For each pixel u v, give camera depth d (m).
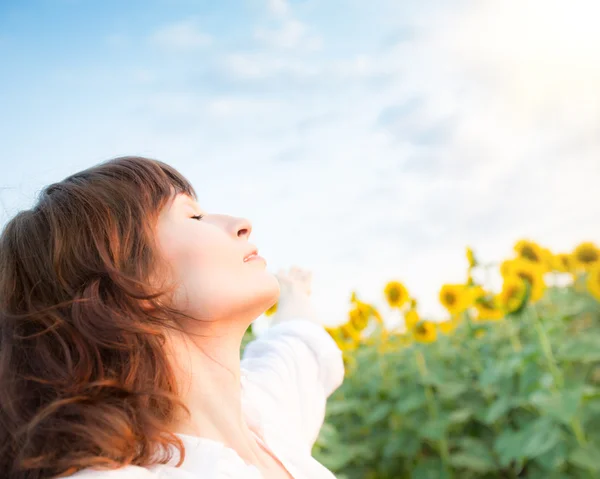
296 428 1.21
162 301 0.91
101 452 0.78
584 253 4.08
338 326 4.53
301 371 1.33
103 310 0.87
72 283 0.91
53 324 0.88
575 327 3.87
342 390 4.36
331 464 2.91
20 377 0.87
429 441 3.97
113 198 0.95
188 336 0.93
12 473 0.85
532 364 3.24
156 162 1.03
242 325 0.96
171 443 0.83
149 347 0.87
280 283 1.61
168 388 0.87
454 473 3.84
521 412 3.70
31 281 0.92
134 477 0.77
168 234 0.94
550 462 2.93
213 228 0.95
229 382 0.94
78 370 0.85
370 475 4.16
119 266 0.91
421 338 4.07
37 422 0.80
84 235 0.92
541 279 3.23
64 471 0.77
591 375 3.29
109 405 0.82
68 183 0.99
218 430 0.91
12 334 0.90
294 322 1.46
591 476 2.92
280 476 0.96
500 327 4.09
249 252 0.98
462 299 3.87
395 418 4.19
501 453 3.39
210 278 0.92
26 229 0.95
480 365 4.09
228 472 0.83
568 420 2.68
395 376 4.37
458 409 4.01
